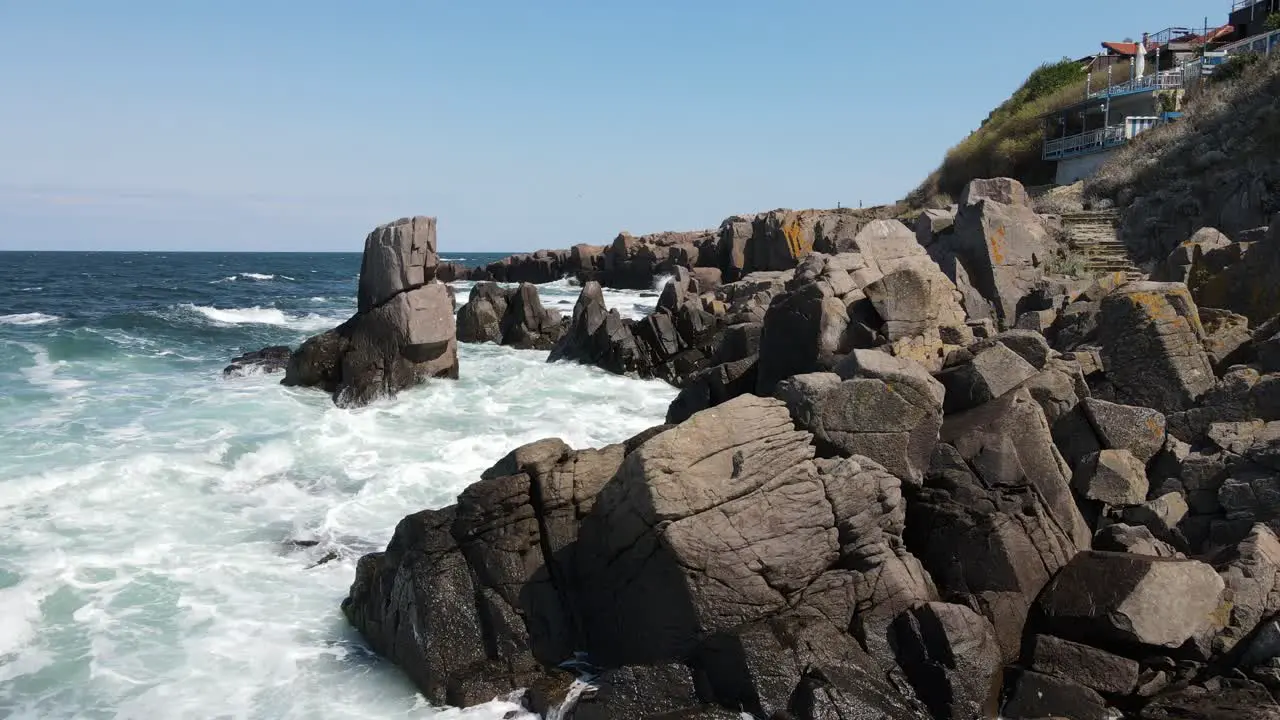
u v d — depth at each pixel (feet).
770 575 31.01
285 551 42.34
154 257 556.10
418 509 47.73
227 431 58.80
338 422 62.54
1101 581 30.81
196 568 39.99
